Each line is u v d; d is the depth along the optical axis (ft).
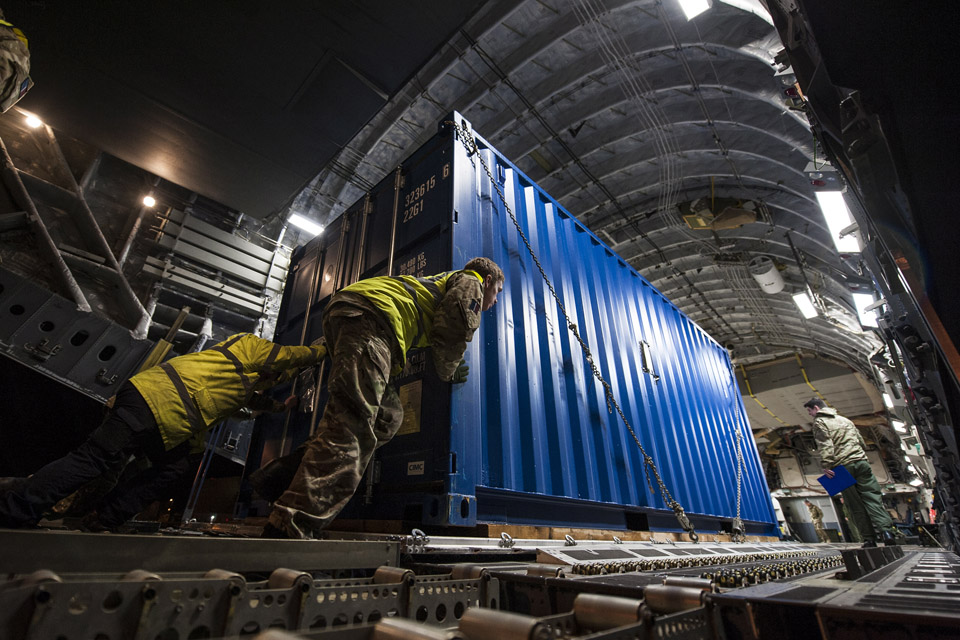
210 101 17.90
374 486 8.21
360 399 5.55
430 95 28.32
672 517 13.16
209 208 27.66
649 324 17.16
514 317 10.25
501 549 6.69
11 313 11.13
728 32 22.68
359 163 31.73
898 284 4.67
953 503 11.34
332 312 6.31
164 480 7.95
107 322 12.45
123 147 20.54
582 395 11.18
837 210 16.34
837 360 55.42
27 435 12.83
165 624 2.23
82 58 15.98
